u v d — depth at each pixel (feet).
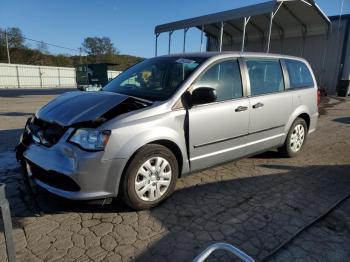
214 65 13.04
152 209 11.18
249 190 13.00
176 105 11.53
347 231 9.98
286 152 17.25
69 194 9.87
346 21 63.21
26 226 9.91
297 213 11.05
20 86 137.08
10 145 19.74
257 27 72.84
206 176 14.49
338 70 65.51
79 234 9.54
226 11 50.62
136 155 10.42
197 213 10.95
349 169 15.92
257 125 14.58
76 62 214.28
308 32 68.64
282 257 8.59
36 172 10.82
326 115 36.11
